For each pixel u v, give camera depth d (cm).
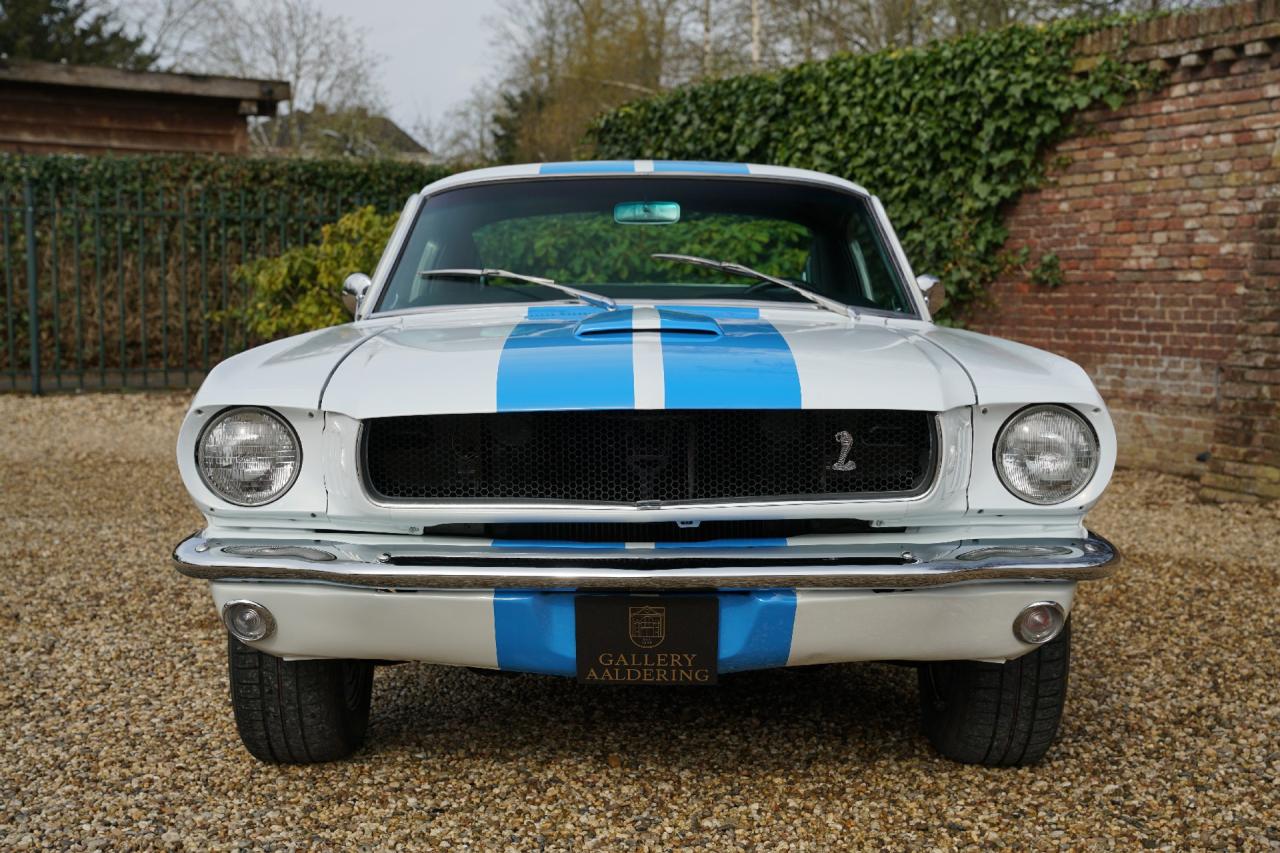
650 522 260
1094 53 787
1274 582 520
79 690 375
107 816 280
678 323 294
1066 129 817
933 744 319
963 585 261
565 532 263
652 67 3338
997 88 823
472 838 267
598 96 3356
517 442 260
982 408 260
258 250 1298
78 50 3391
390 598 259
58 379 1162
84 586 511
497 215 380
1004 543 263
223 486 261
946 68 854
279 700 293
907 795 290
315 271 995
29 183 1125
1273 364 668
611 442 258
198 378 1243
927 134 866
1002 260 862
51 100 1496
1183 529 629
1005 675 291
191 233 1286
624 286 364
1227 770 309
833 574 252
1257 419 677
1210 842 267
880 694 369
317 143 3375
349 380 263
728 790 294
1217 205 745
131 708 358
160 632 442
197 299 1305
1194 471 770
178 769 309
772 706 357
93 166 1238
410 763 312
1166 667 400
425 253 374
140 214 1156
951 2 2069
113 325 1284
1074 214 821
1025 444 262
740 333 298
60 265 1251
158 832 271
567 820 277
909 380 260
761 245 374
